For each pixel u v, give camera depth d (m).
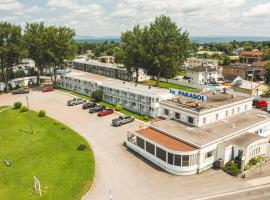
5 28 101.62
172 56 100.44
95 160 48.47
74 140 57.66
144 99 74.25
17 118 75.12
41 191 39.84
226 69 134.88
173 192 38.53
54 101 91.50
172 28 100.94
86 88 99.00
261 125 56.53
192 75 128.50
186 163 42.88
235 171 42.69
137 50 102.81
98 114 74.19
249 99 64.38
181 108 56.25
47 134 63.00
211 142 44.84
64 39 108.62
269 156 48.75
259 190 38.72
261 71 127.81
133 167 45.91
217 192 38.34
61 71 126.31
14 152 55.00
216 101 61.72
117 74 126.19
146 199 37.06
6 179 44.56
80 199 37.38
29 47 110.69
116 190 39.31
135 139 53.22
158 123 55.62
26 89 107.44
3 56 103.19
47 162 49.34
